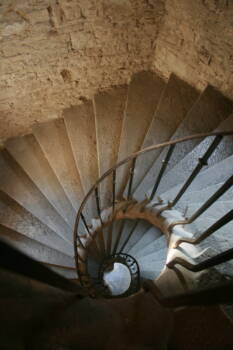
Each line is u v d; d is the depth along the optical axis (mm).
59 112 4980
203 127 3990
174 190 3584
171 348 1936
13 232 4098
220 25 3393
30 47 3695
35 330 1443
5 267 1060
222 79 3967
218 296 1289
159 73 4883
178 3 3670
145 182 3818
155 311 1941
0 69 3795
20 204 4332
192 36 3842
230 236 2934
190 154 3725
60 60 4074
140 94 4695
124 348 1600
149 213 3633
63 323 1661
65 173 4543
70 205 4340
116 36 4074
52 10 3379
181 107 4363
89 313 1885
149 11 3873
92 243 4574
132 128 4402
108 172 3244
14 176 4598
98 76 4641
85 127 4773
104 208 4148
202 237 2570
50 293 1826
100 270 4379
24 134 4988
